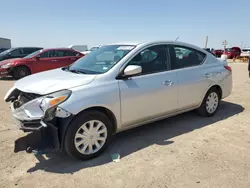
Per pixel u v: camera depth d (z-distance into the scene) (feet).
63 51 38.60
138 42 13.38
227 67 17.30
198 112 16.52
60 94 9.96
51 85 10.55
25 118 10.19
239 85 29.84
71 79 11.04
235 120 16.10
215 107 16.89
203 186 8.91
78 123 10.25
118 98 11.32
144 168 10.14
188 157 11.05
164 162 10.63
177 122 15.74
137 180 9.30
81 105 10.11
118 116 11.51
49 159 10.94
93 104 10.46
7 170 10.02
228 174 9.67
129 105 11.78
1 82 33.17
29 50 47.29
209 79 15.60
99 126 11.01
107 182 9.18
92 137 10.83
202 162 10.60
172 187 8.86
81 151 10.57
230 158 10.94
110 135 11.47
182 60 14.53
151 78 12.62
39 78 11.98
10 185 8.99
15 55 45.50
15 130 14.32
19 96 11.64
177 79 13.75
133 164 10.48
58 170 10.03
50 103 9.62
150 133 13.96
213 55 16.81
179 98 13.98
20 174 9.73
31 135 10.31
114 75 11.46
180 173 9.76
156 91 12.69
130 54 12.18
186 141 12.80
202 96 15.49
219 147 12.05
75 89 10.30
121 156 11.21
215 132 14.02
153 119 13.23
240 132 14.02
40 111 10.02
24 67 35.42
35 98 10.34
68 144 10.17
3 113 17.61
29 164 10.52
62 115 9.71
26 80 12.27
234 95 23.81
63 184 9.06
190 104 14.87
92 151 10.93
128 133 13.99
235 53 120.98
